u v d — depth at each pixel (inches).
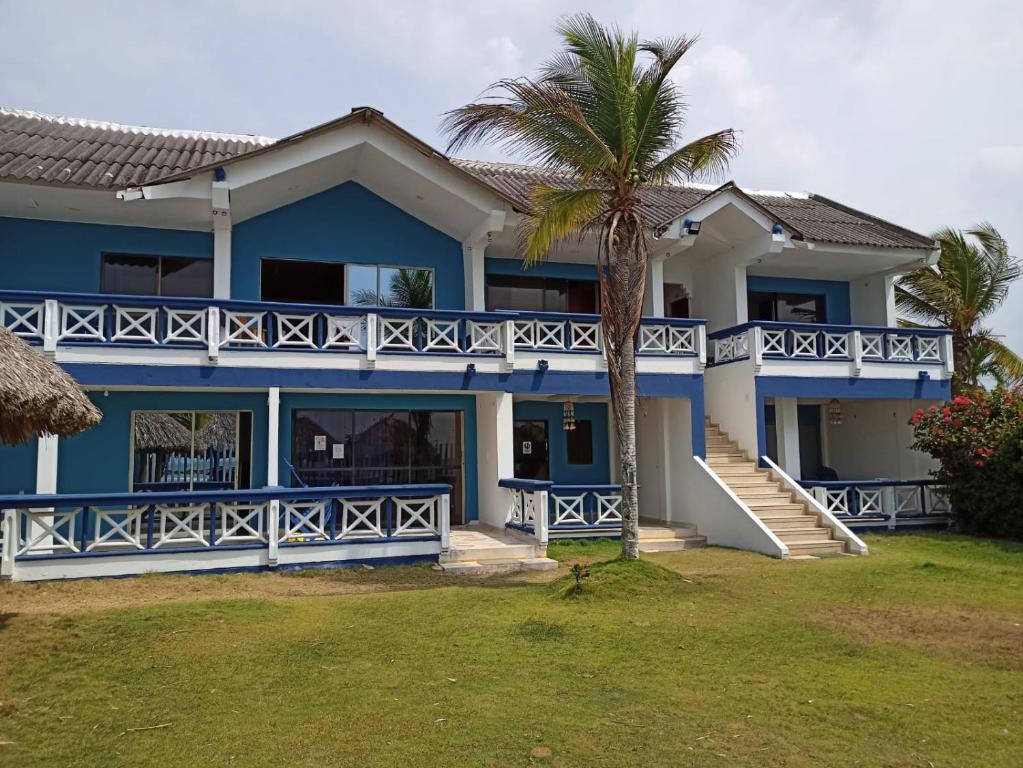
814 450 799.1
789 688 235.9
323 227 590.6
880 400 737.6
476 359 543.8
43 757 189.6
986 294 828.0
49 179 467.2
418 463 594.6
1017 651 276.4
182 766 183.3
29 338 456.4
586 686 237.8
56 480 475.5
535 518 482.3
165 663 258.8
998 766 181.2
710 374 689.0
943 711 216.1
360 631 299.7
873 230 740.0
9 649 270.4
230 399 548.1
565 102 385.7
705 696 228.7
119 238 549.0
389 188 590.6
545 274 668.1
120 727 207.6
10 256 526.3
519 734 199.9
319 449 569.3
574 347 571.2
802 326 642.8
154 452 534.3
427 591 379.2
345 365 513.7
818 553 516.1
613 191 413.1
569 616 324.5
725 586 390.3
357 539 448.1
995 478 576.7
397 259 607.5
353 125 522.9
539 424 677.9
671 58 403.2
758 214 629.9
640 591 364.2
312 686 237.9
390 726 205.5
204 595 369.7
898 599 362.3
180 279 563.8
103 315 473.7
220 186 493.0
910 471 701.9
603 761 184.2
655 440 646.5
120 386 472.4
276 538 432.8
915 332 679.1
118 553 406.6
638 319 409.1
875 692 232.1
